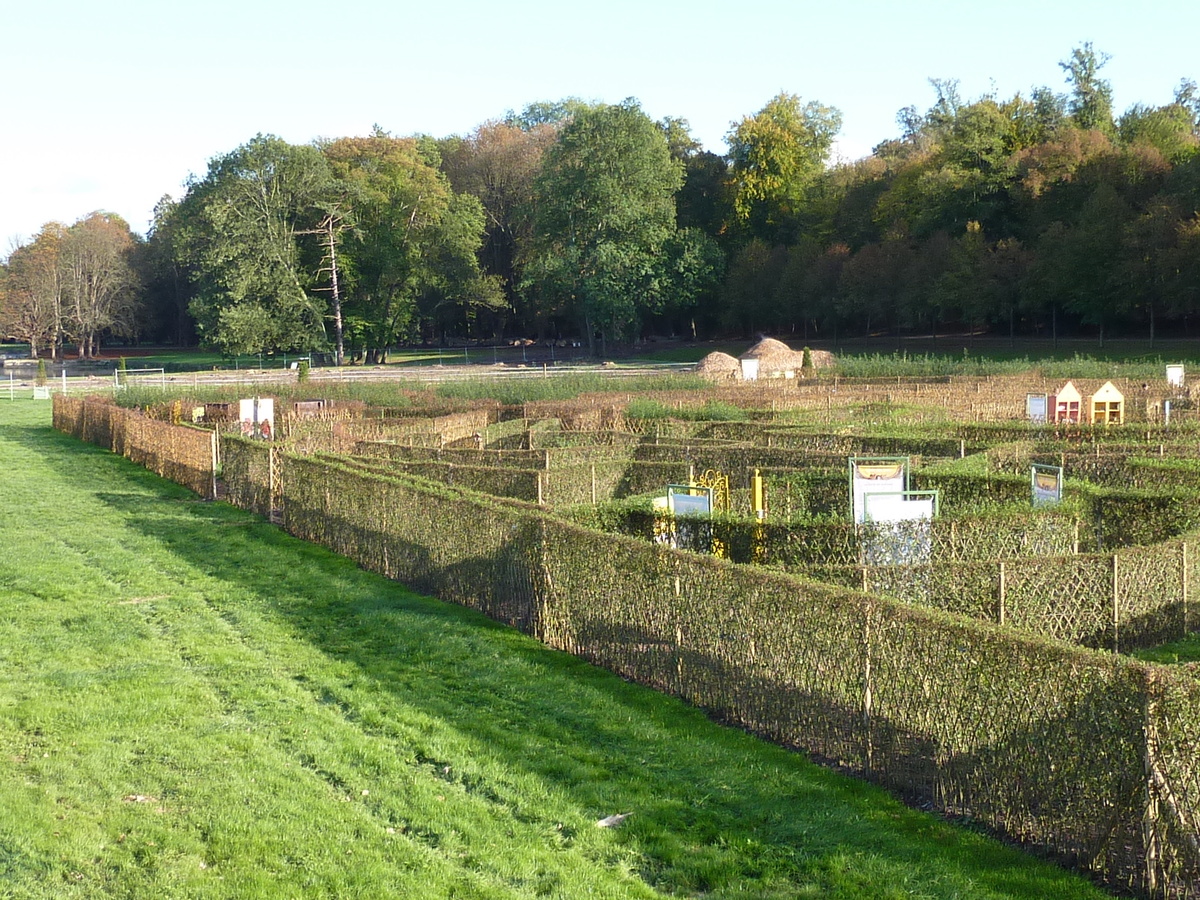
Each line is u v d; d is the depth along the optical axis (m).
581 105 109.69
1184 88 101.81
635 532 18.59
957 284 89.31
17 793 11.34
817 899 9.05
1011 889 9.12
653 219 106.12
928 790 10.93
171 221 129.88
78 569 22.05
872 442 30.86
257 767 11.95
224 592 20.06
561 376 75.44
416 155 114.94
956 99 111.56
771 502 23.78
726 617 13.20
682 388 59.31
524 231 124.81
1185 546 16.05
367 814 10.84
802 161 119.06
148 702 14.05
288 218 108.38
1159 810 8.85
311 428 35.44
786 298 105.25
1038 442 29.11
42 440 48.69
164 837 10.35
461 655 15.93
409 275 113.25
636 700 13.93
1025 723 9.90
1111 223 79.06
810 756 12.10
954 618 10.88
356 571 21.69
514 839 10.23
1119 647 15.34
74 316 133.12
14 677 15.15
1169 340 83.12
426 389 58.66
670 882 9.50
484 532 18.09
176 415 45.44
